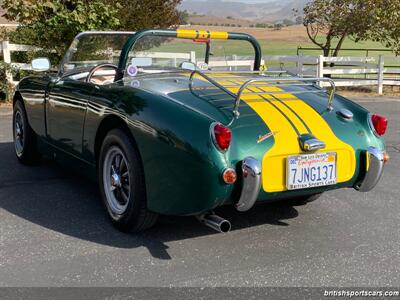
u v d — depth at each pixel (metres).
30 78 5.45
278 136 3.38
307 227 4.00
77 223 3.98
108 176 3.92
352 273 3.21
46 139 5.02
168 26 14.22
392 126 9.01
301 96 3.90
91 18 11.06
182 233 3.81
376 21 16.16
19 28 11.90
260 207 4.45
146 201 3.55
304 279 3.12
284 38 61.09
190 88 3.75
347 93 15.14
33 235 3.74
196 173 3.18
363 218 4.23
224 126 3.18
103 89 3.99
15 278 3.08
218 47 4.96
